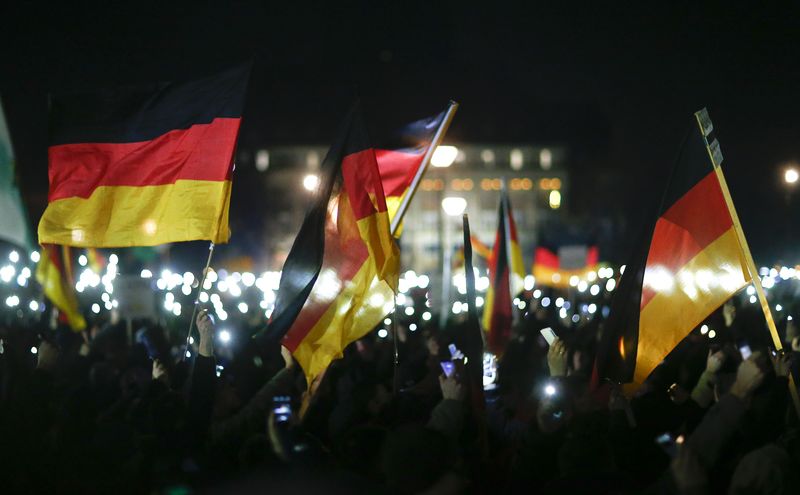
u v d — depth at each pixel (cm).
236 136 845
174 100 862
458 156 11406
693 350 969
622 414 651
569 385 699
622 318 745
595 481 518
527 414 802
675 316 731
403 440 445
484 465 670
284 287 768
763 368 513
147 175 853
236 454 649
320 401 802
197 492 523
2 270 1253
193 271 1459
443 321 2023
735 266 723
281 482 487
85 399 625
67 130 867
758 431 629
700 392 753
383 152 992
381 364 1070
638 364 735
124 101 866
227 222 844
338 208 788
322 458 577
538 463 632
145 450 610
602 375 743
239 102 847
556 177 11406
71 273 1411
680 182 744
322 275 776
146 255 1633
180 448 655
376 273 779
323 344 767
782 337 1281
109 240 852
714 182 734
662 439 461
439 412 607
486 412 761
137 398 852
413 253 10669
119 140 862
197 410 679
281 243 11144
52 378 711
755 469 514
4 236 1099
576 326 1767
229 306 1925
